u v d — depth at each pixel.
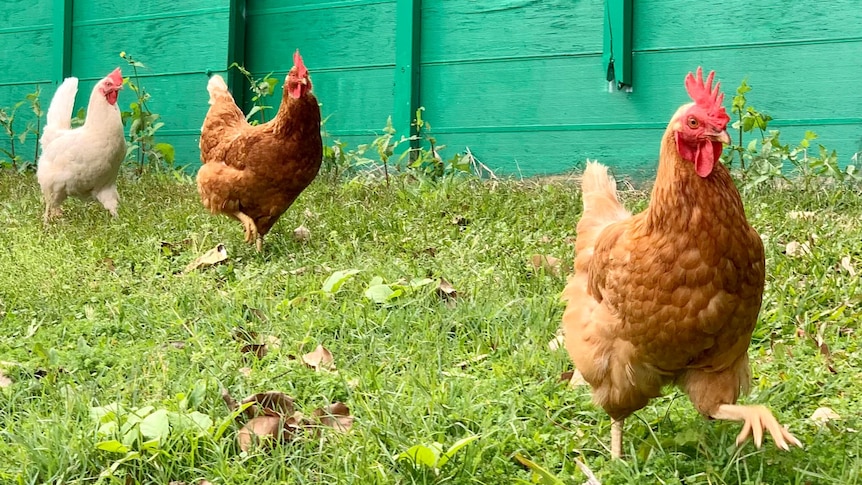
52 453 2.53
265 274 3.41
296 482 2.48
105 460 2.55
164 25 4.87
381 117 4.55
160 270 3.53
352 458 2.51
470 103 4.42
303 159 3.62
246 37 4.82
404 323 3.06
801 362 2.88
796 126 3.98
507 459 2.55
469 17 4.39
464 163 4.31
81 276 3.47
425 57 4.47
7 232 3.89
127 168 4.86
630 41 4.14
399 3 4.45
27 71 5.24
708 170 2.13
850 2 3.88
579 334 2.51
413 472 2.41
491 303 3.13
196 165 4.86
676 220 2.17
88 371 2.95
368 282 3.29
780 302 3.05
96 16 5.04
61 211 4.20
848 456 2.43
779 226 3.47
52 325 3.19
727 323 2.21
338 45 4.62
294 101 3.56
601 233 2.48
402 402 2.76
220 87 3.81
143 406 2.79
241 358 2.97
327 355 2.96
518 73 4.33
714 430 2.64
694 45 4.09
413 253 3.52
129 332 3.13
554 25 4.26
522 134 4.34
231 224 3.86
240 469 2.51
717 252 2.14
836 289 3.12
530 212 3.77
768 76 4.00
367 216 3.78
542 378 2.87
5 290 3.38
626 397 2.46
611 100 4.20
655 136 4.14
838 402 2.75
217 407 2.77
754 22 4.01
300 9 4.69
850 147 3.91
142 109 4.83
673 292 2.19
